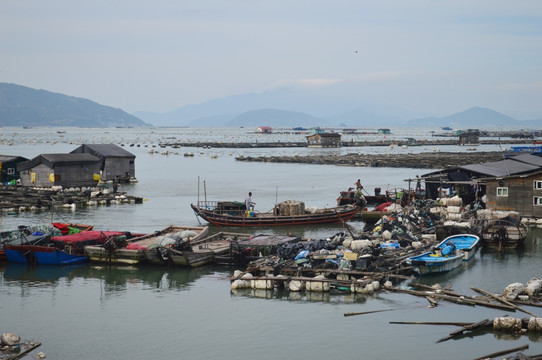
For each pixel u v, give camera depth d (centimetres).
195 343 2838
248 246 4228
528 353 2611
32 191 8050
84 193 7769
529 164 7100
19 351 2730
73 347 2802
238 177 10875
